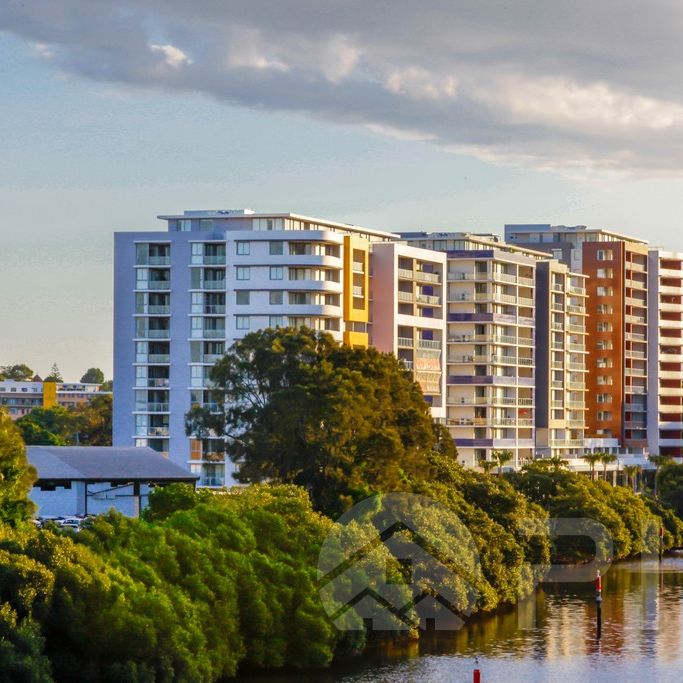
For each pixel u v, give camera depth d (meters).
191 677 153.12
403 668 185.25
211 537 176.50
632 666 193.00
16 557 145.12
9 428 182.38
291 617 178.00
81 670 145.62
